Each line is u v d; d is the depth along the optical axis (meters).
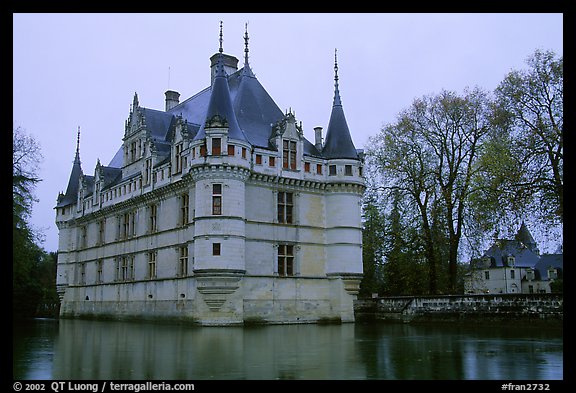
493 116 43.72
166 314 48.47
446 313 44.53
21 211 47.16
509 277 107.69
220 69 45.81
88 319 61.97
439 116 51.50
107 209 60.62
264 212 46.44
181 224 48.16
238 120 48.28
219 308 42.78
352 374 16.09
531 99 40.09
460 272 60.09
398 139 53.84
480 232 48.25
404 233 53.94
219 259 42.16
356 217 50.53
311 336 31.38
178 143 49.00
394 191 53.62
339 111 52.56
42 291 74.06
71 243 70.69
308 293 48.03
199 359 19.83
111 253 59.91
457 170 50.38
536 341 27.39
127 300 55.31
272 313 45.41
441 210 49.75
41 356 21.05
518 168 38.56
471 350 22.88
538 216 38.38
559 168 38.66
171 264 48.69
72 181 73.50
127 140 59.50
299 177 48.56
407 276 55.66
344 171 50.53
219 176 43.06
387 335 32.16
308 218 49.25
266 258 45.84
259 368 17.38
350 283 49.19
